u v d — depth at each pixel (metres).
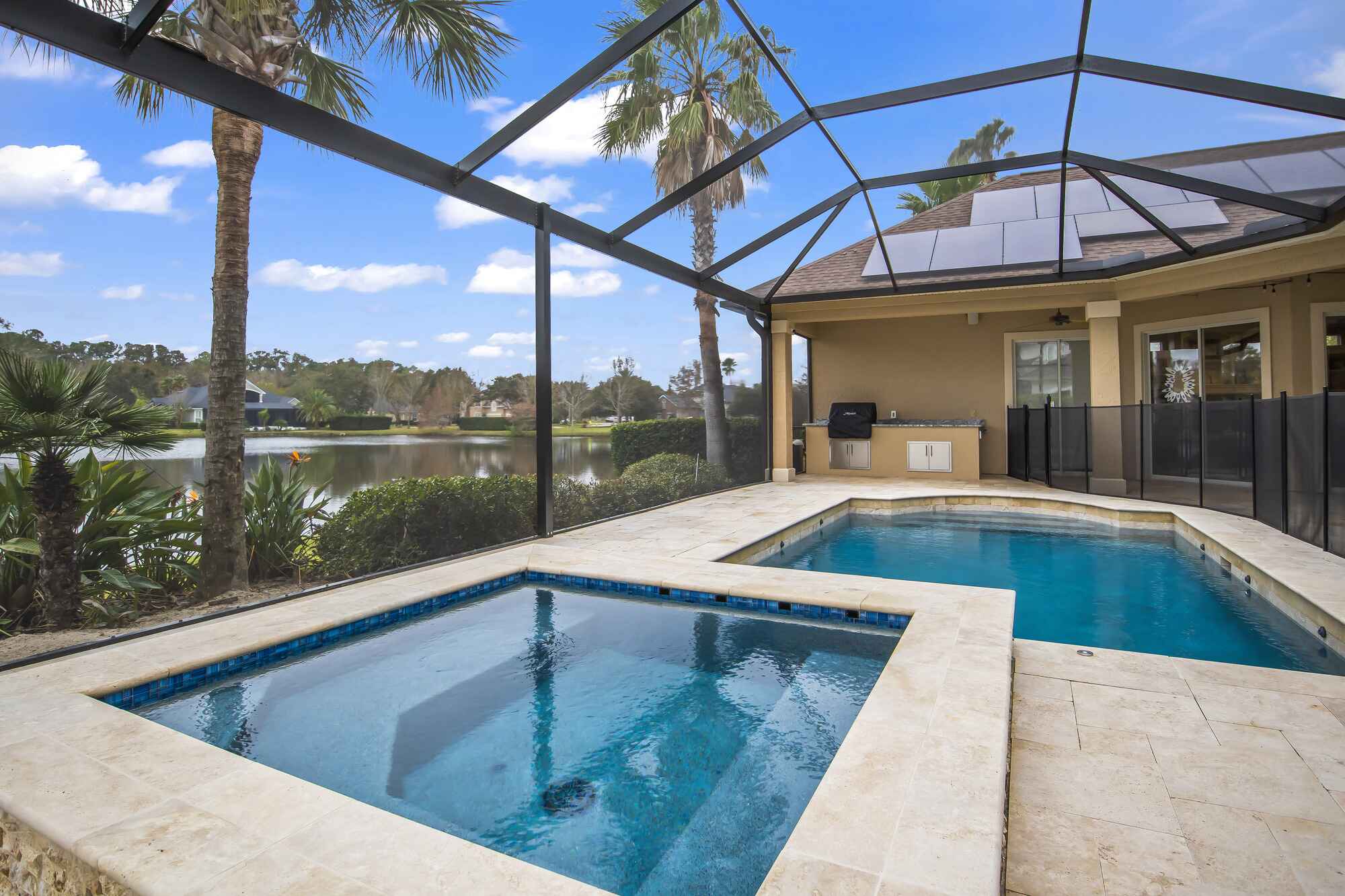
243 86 3.97
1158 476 10.92
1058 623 4.72
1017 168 7.47
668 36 8.02
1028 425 11.14
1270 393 9.48
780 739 3.07
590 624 4.54
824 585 4.82
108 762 2.40
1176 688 3.27
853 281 11.12
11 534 3.81
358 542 5.57
